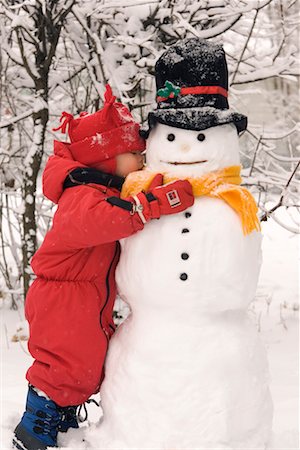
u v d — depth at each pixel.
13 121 5.82
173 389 2.65
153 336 2.72
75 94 6.29
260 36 5.97
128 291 2.80
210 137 2.70
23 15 5.36
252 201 2.75
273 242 10.98
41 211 6.46
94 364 2.91
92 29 5.63
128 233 2.67
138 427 2.70
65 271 2.89
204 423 2.63
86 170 2.83
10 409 3.95
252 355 2.75
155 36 5.39
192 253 2.65
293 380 4.54
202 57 2.72
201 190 2.69
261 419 2.76
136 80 5.35
